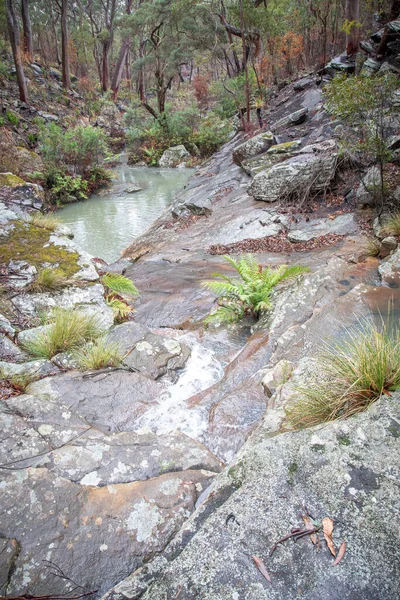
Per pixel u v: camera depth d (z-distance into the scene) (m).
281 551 1.62
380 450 2.03
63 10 29.47
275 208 10.12
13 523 2.21
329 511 1.76
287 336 4.25
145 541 2.16
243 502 1.87
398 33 14.40
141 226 12.46
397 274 5.32
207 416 3.41
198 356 4.57
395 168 8.67
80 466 2.66
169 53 26.89
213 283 5.46
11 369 3.95
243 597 1.46
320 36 25.28
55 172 16.19
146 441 2.96
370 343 2.79
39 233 7.08
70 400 3.54
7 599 1.84
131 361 4.25
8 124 19.34
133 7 41.12
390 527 1.65
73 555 2.07
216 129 25.62
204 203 12.61
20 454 2.71
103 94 36.25
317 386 2.85
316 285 5.33
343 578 1.48
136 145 26.61
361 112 7.58
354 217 8.54
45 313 5.15
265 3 21.09
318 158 10.01
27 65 29.45
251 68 26.25
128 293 6.57
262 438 2.54
